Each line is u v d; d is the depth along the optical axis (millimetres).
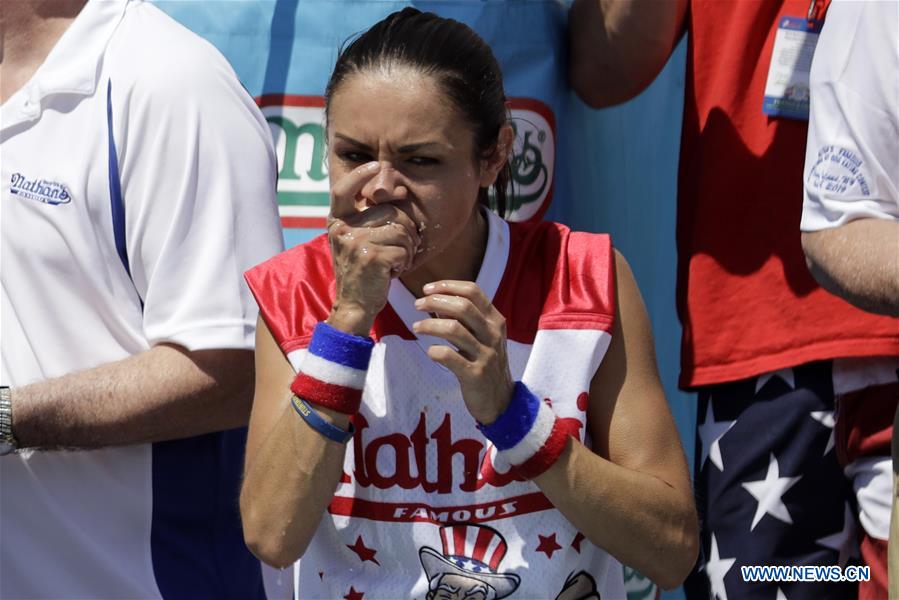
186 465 7445
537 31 9555
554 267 6410
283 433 5984
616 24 9320
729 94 9016
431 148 5805
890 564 6680
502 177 6719
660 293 10375
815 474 8711
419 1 9320
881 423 8523
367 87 5828
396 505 6141
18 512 7309
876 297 7176
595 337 6203
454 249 6328
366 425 6199
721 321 8938
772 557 8781
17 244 7258
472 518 6145
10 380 7363
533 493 6164
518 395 5875
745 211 8922
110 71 7305
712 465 9000
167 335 7152
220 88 7426
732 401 8945
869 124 7387
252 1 9203
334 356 5875
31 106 7281
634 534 6012
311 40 9203
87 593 7328
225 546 7602
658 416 6285
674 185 10383
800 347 8641
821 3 8844
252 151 7449
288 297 6402
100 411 7098
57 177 7199
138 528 7367
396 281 6344
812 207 7609
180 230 7211
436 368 6211
